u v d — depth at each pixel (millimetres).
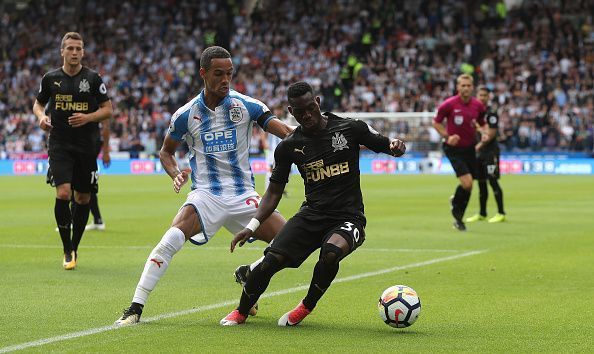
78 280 18766
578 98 76250
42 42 93062
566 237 27406
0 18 95938
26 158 80062
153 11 93688
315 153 13672
